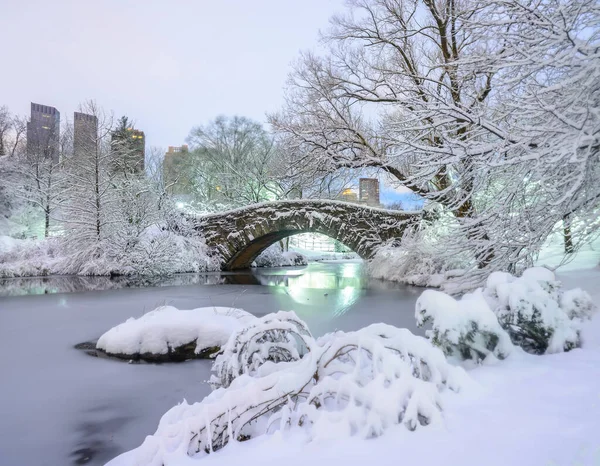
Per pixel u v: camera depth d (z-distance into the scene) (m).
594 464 1.75
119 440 4.58
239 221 24.16
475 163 7.74
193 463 2.30
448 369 2.97
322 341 3.79
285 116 20.31
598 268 7.79
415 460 1.99
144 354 7.27
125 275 21.88
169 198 25.41
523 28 6.73
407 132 9.57
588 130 5.98
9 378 6.41
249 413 2.79
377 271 19.00
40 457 4.22
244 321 7.94
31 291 16.30
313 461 2.09
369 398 2.55
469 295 4.10
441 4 13.28
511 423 2.30
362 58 18.23
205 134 39.88
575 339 3.98
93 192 22.23
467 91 8.34
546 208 7.40
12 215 30.69
